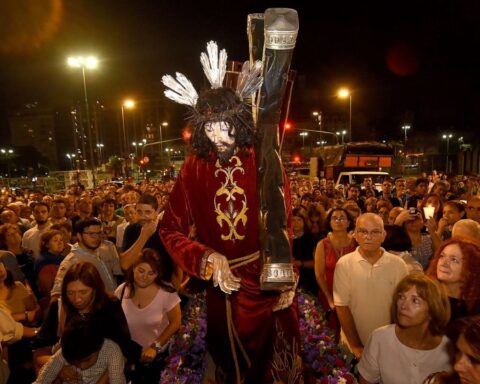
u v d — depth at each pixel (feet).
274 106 5.91
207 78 6.53
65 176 81.82
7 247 18.84
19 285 14.71
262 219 5.94
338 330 13.35
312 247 18.22
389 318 11.32
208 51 6.47
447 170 145.48
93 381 9.33
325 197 28.43
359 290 11.52
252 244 6.72
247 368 6.85
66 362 9.31
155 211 15.40
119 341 9.89
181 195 6.97
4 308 12.42
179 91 6.34
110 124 279.49
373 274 11.41
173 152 253.03
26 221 25.90
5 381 11.85
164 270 13.41
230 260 6.79
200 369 8.70
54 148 297.94
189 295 14.53
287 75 5.83
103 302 9.87
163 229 6.96
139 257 12.05
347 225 14.93
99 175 126.31
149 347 11.39
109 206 25.54
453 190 46.98
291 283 5.75
